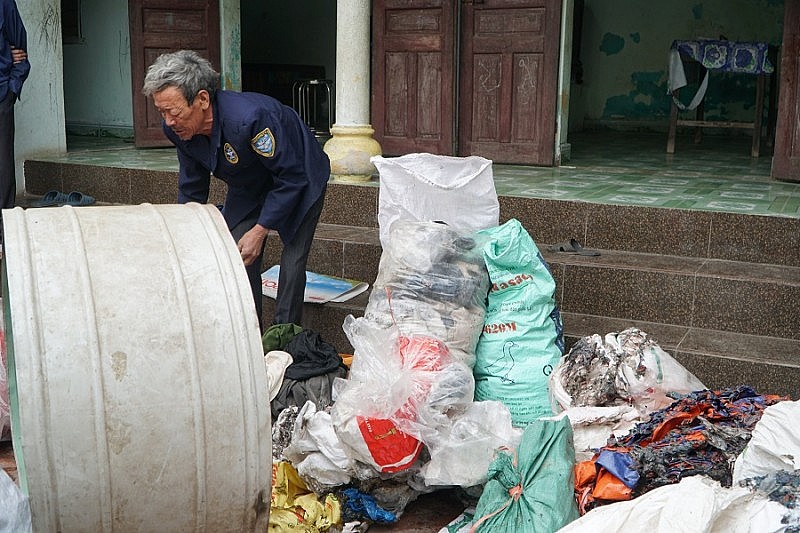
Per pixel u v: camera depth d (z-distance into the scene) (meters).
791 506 2.25
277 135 3.42
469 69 6.88
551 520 2.59
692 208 4.58
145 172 6.06
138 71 7.56
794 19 5.79
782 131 5.93
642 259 4.46
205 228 2.38
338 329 4.30
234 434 2.21
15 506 2.08
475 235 3.64
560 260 4.39
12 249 2.17
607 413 3.08
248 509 2.29
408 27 6.94
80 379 2.08
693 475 2.65
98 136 8.81
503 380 3.43
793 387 3.58
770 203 4.85
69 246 2.21
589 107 11.10
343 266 4.82
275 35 11.91
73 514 2.13
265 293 4.43
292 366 3.43
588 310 4.30
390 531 2.97
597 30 10.89
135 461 2.14
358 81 5.79
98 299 2.15
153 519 2.21
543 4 6.55
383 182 3.89
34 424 2.05
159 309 2.17
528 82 6.71
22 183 6.75
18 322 2.07
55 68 6.91
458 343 3.34
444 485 2.90
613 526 2.30
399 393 2.92
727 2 10.27
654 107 10.80
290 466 3.02
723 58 7.91
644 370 3.21
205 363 2.17
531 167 6.73
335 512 2.92
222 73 7.89
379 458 2.84
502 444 2.92
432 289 3.37
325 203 5.36
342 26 5.73
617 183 5.75
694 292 4.10
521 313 3.50
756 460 2.59
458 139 7.04
